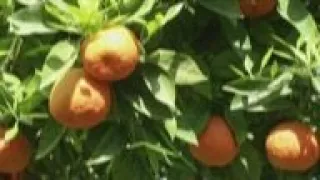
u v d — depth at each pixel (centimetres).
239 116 111
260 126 116
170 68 102
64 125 101
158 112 101
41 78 98
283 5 108
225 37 114
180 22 113
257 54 112
